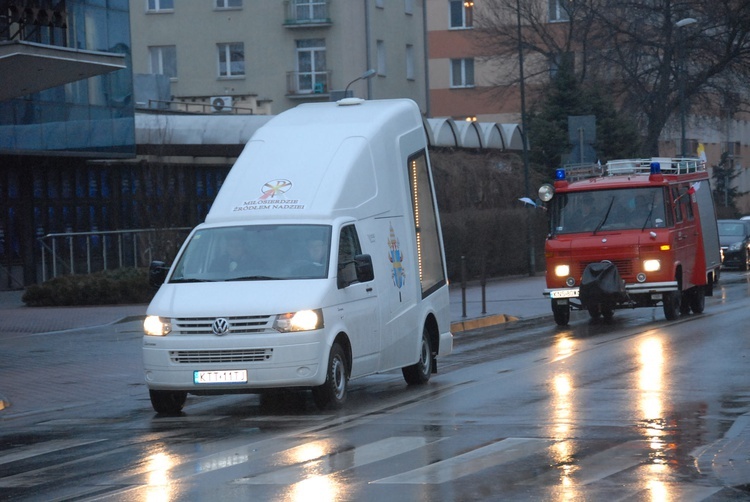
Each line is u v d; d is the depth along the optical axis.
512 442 18.42
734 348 32.56
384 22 106.94
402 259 26.73
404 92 110.38
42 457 18.91
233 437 20.09
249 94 94.50
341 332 23.64
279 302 22.70
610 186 42.84
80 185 70.69
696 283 46.28
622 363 29.52
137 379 30.28
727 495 14.42
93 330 43.03
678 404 22.36
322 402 23.16
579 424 20.09
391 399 24.66
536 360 31.02
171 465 17.42
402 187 27.20
